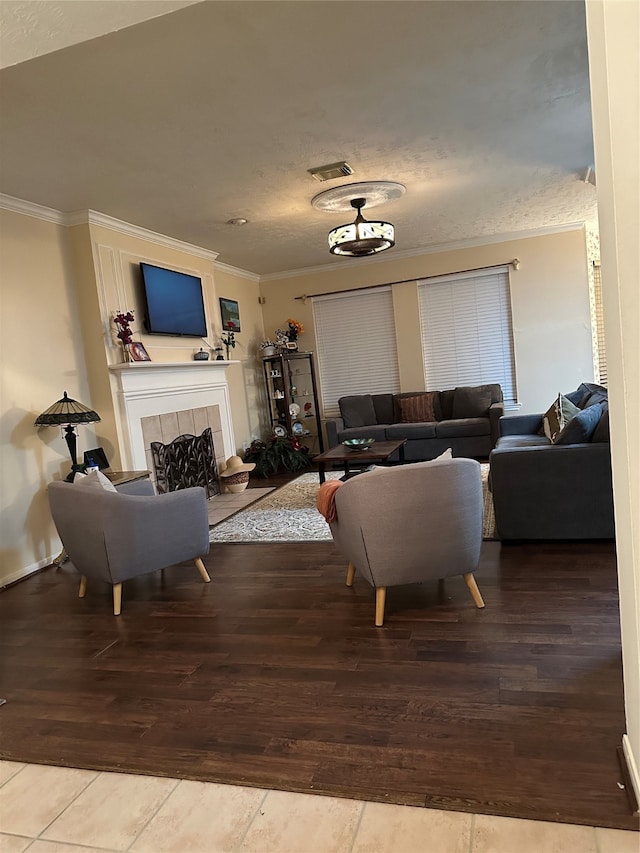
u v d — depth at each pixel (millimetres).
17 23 1555
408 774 1688
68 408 4047
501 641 2414
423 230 6301
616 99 1169
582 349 6918
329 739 1892
